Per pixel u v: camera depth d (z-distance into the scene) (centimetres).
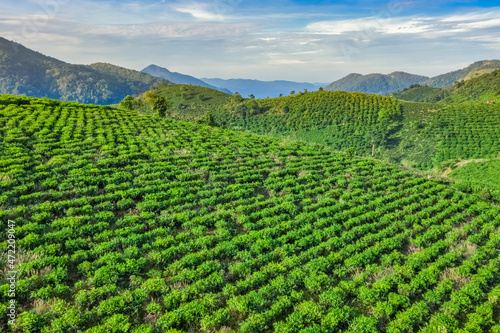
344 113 15012
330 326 1645
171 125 5869
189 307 1664
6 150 3447
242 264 2088
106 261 1947
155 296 1784
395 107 14925
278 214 2939
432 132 11956
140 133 5106
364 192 3634
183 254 2192
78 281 1767
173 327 1584
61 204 2531
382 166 4603
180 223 2620
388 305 1812
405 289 1969
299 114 15850
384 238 2625
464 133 11538
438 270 2175
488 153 10006
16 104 5581
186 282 1906
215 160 4197
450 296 1944
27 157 3312
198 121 7319
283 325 1628
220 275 1972
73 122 5038
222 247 2255
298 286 2003
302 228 2648
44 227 2202
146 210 2736
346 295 1948
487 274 2148
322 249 2397
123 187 3061
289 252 2342
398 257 2339
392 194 3584
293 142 5794
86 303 1647
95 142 4216
